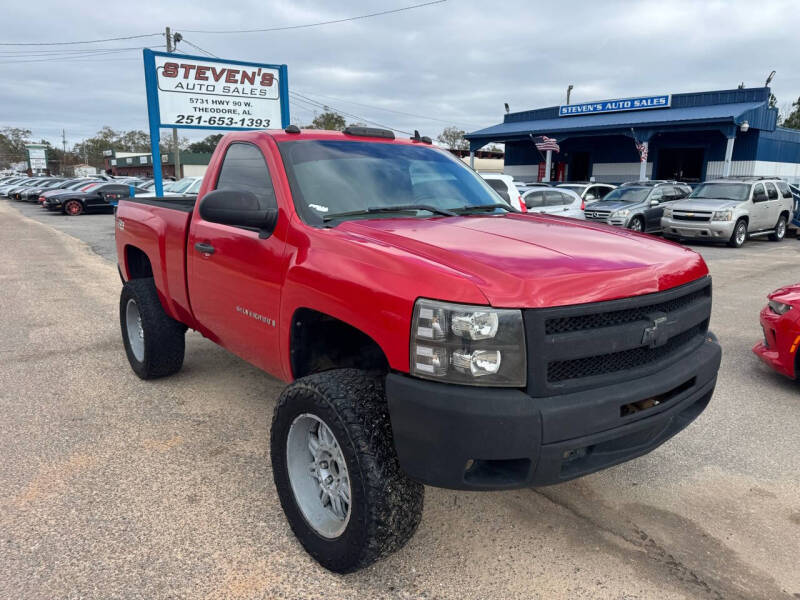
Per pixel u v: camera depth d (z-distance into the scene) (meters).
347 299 2.59
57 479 3.53
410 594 2.60
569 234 3.06
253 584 2.66
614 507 3.29
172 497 3.35
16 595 2.56
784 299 4.96
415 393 2.29
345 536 2.56
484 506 3.30
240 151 3.80
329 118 48.25
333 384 2.59
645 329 2.53
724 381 5.27
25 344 6.37
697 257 3.12
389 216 3.31
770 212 17.22
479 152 47.38
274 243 3.14
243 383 5.16
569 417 2.28
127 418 4.42
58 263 12.51
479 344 2.23
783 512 3.25
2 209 33.75
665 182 19.02
